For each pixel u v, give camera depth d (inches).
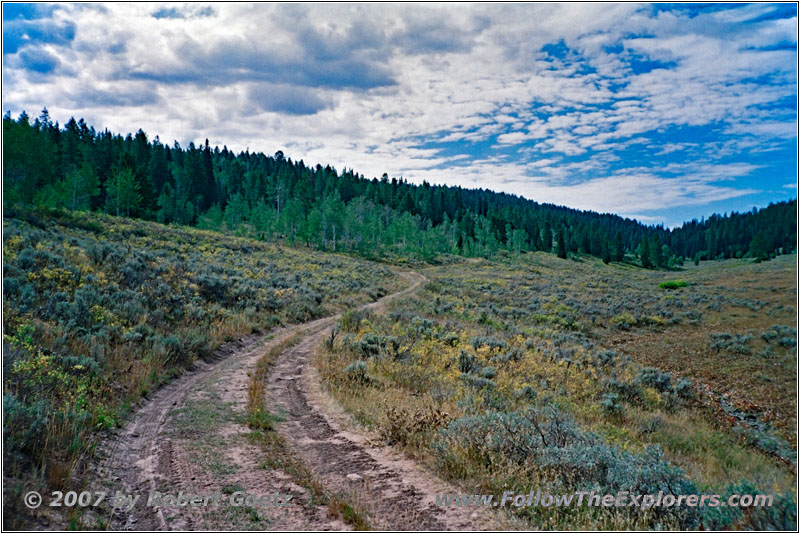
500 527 199.8
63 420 270.8
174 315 669.3
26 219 1374.3
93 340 446.9
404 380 503.8
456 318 1129.4
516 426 292.4
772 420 626.2
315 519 207.8
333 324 912.3
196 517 207.5
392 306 1202.0
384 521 204.8
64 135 3312.0
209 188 3941.9
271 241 3127.5
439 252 4072.3
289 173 5497.1
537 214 6993.1
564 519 205.6
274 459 279.1
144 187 2920.8
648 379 707.4
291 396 430.3
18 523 175.2
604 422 457.7
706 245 7130.9
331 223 3348.9
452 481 249.1
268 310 916.0
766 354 986.7
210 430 327.0
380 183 5895.7
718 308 1599.4
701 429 515.5
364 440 319.9
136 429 321.1
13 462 211.9
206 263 1312.7
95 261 848.3
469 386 502.3
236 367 536.1
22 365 307.1
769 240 4992.6
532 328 1107.9
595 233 5807.1
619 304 1654.8
